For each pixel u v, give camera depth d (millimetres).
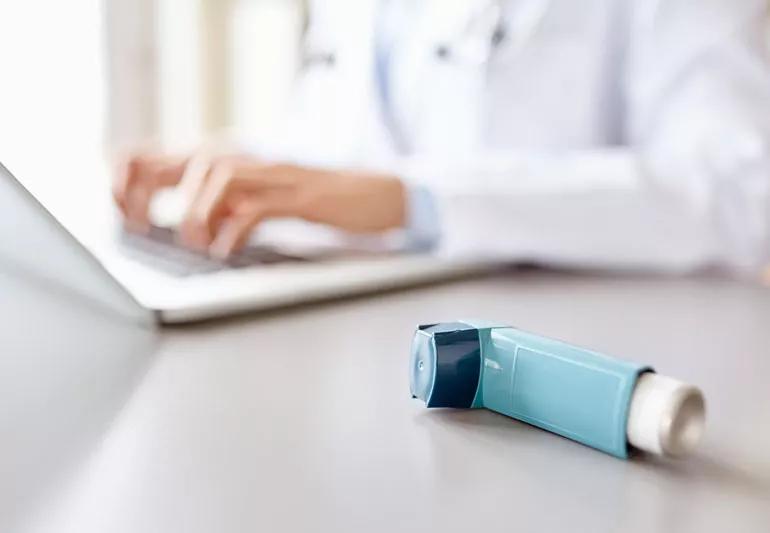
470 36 856
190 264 540
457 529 217
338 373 357
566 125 821
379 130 951
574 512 229
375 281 525
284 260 569
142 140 1345
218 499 232
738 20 725
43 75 1220
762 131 664
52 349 365
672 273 635
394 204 675
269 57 1532
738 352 401
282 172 642
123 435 279
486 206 602
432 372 302
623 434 265
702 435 282
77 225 538
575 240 612
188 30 1425
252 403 316
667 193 637
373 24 953
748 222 644
